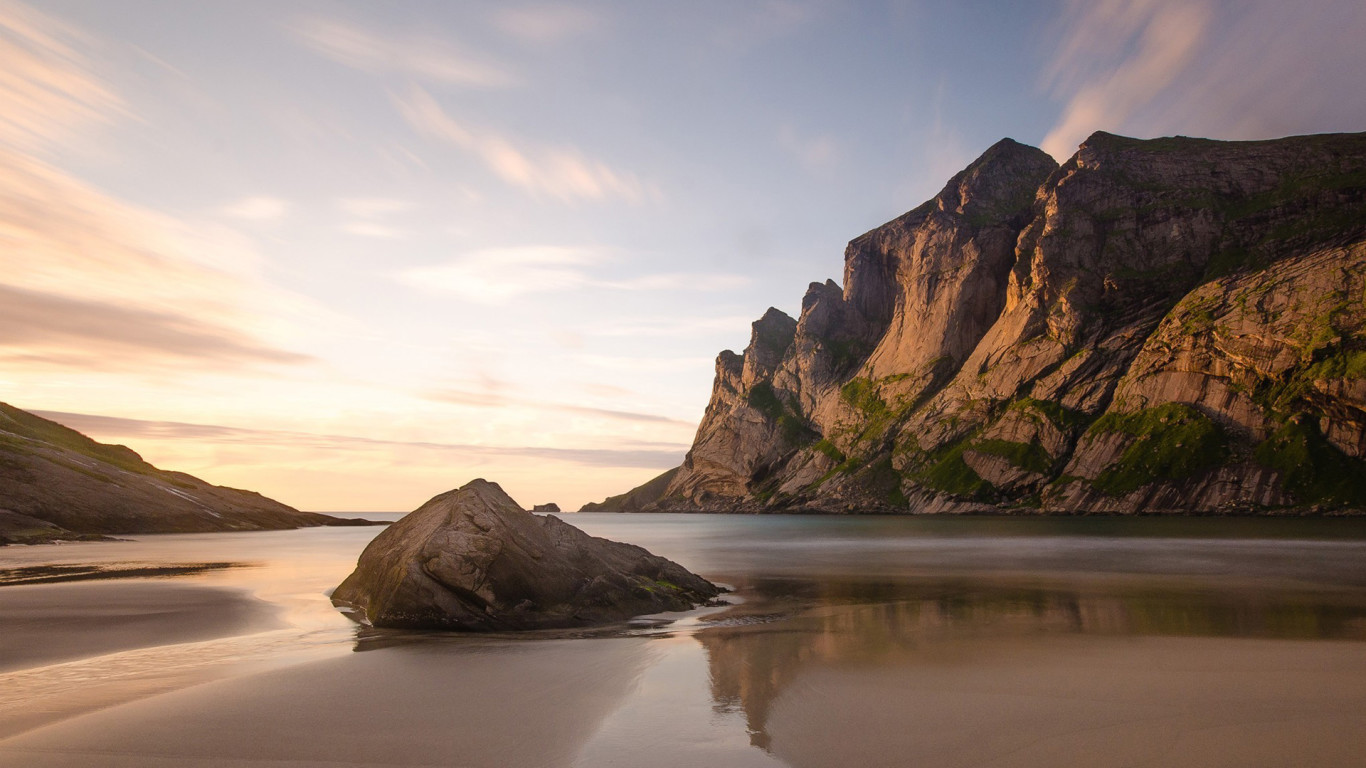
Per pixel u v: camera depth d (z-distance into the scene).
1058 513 129.38
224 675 14.27
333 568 40.91
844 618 22.55
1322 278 123.19
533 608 21.77
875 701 11.92
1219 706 11.26
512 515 25.14
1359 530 72.88
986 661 15.01
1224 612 22.34
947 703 11.73
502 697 12.52
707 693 12.70
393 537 26.12
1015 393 158.50
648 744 9.92
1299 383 117.19
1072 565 41.03
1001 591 29.25
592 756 9.45
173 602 25.62
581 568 25.06
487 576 21.53
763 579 37.12
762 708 11.66
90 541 72.06
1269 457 113.44
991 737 9.96
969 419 164.38
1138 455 127.44
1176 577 33.62
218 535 89.19
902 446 175.00
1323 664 14.29
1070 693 12.21
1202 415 126.00
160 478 123.75
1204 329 131.38
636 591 25.19
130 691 12.90
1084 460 135.62
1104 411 143.50
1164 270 152.00
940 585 32.22
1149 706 11.33
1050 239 164.12
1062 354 154.25
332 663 15.52
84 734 10.36
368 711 11.63
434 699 12.37
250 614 23.11
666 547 67.81
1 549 59.09
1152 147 176.50
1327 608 23.09
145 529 86.62
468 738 10.24
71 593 28.03
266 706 11.89
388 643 18.14
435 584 21.11
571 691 12.95
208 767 9.05
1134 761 8.92
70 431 128.12
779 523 139.62
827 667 14.70
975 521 117.62
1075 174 173.38
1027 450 146.00
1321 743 9.46
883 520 134.50
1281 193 149.25
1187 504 116.12
